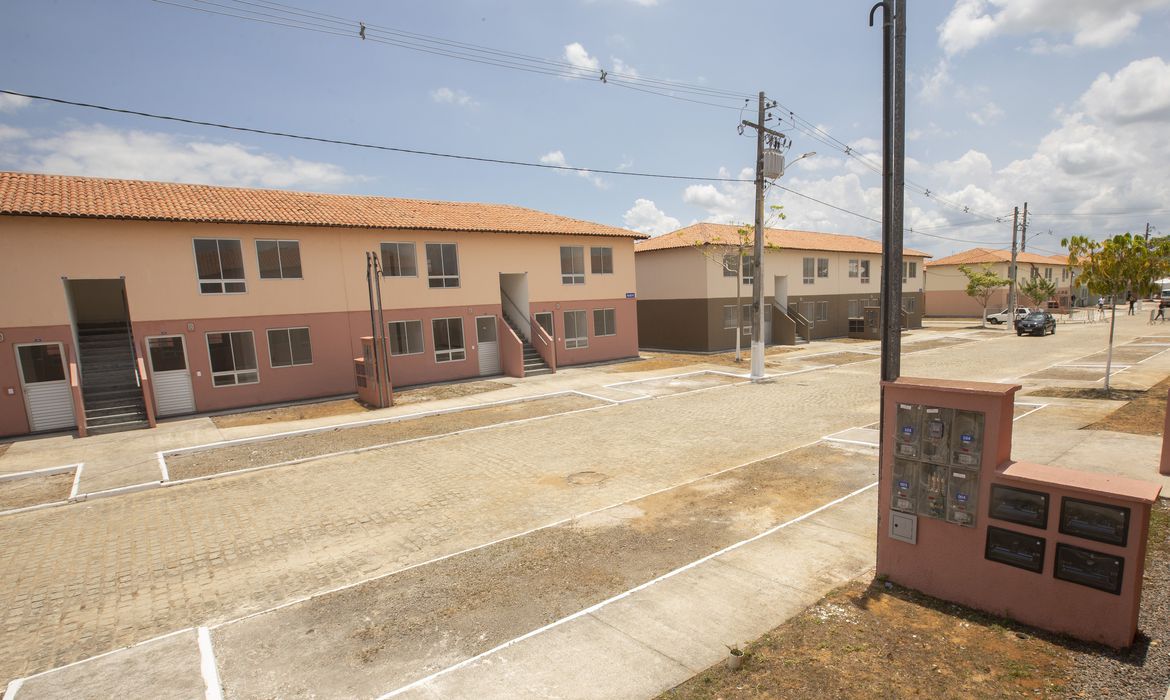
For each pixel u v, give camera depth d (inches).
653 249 1273.4
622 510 346.6
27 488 440.8
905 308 1756.9
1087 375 746.8
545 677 184.9
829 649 183.3
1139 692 150.4
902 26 235.5
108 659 212.8
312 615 242.4
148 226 652.1
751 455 462.6
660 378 895.1
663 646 198.7
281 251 741.9
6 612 260.4
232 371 710.5
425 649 211.6
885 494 220.8
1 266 583.2
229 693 191.3
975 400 192.9
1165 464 332.2
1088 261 618.8
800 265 1454.2
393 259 835.4
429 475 444.1
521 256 975.0
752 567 256.5
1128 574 166.1
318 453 516.4
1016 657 170.6
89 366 685.9
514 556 289.7
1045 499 180.2
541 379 901.2
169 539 337.7
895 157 236.1
